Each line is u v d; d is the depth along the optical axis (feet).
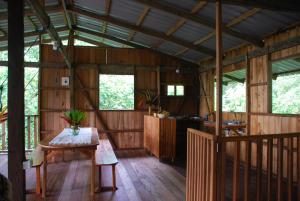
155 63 25.43
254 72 17.52
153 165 18.11
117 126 24.47
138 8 16.47
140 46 24.97
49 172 16.01
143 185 13.73
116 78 24.84
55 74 23.34
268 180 9.48
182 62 25.99
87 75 23.97
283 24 14.33
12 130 8.37
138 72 25.04
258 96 17.03
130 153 22.61
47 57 23.17
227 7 13.61
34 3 8.84
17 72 8.37
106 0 16.11
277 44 15.21
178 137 25.22
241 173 16.24
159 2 14.56
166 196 12.18
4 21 17.76
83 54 23.99
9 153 8.36
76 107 23.67
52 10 18.21
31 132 23.35
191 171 10.38
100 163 12.45
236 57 19.45
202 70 25.05
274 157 15.03
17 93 8.38
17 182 8.36
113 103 24.70
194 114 26.04
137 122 24.89
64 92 23.43
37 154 12.87
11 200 3.03
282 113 15.16
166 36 19.94
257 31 15.80
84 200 11.60
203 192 9.15
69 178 14.80
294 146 13.88
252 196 12.44
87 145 11.90
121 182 14.20
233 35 16.14
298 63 15.98
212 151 8.55
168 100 25.57
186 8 14.75
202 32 17.98
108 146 16.61
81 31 23.71
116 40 24.26
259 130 16.79
